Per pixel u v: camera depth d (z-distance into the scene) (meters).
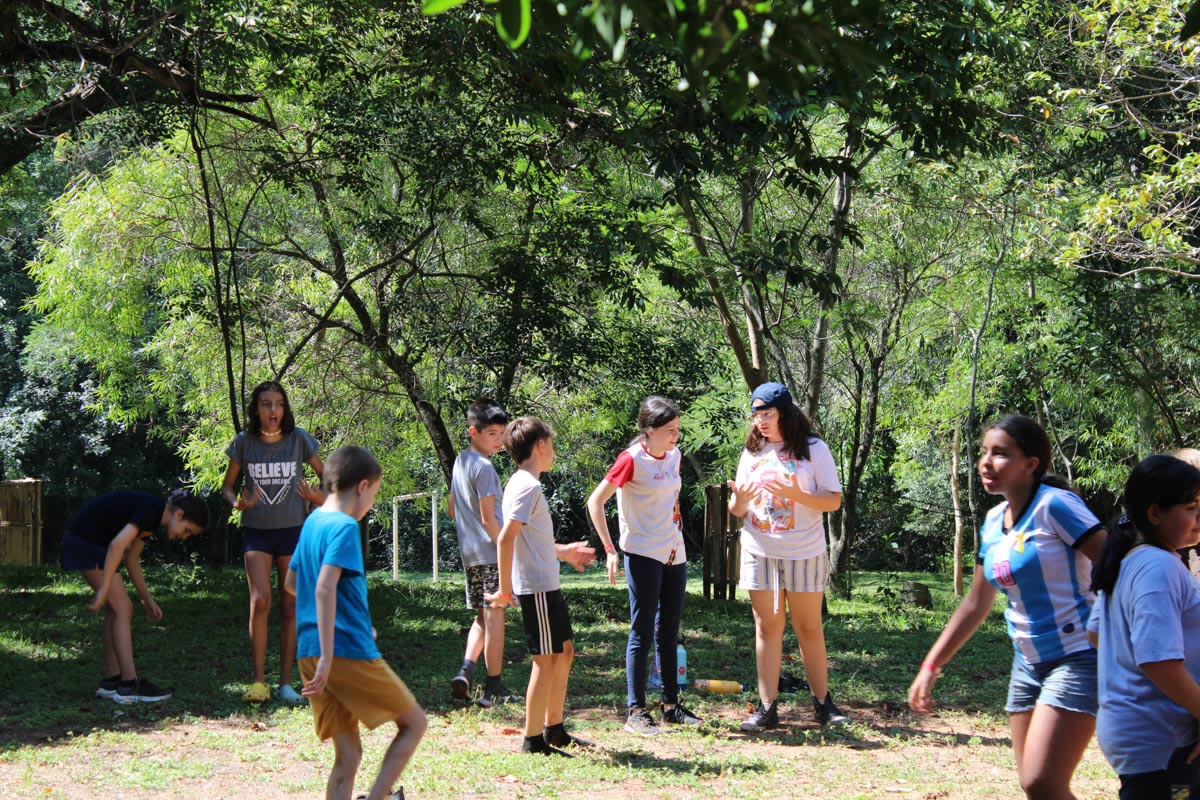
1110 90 12.73
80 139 12.47
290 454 7.53
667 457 6.79
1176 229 11.97
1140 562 3.44
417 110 12.04
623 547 6.84
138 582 7.48
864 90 9.61
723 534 14.10
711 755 6.19
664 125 10.41
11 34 10.09
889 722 7.22
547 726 6.26
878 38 9.41
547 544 6.08
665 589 6.98
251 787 5.38
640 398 14.52
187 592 12.67
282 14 11.45
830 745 6.54
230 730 6.60
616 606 13.10
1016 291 16.95
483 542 7.48
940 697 8.05
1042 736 3.89
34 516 17.77
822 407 19.81
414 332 13.85
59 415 29.05
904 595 14.98
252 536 7.50
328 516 4.56
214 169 12.08
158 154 15.11
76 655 8.64
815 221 14.92
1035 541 3.99
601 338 13.96
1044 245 14.60
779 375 15.38
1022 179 14.07
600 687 8.27
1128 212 12.09
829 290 11.77
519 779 5.56
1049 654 3.96
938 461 26.11
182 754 5.99
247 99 12.23
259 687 7.33
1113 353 15.14
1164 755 3.40
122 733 6.43
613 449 19.78
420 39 10.85
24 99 11.58
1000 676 9.01
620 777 5.64
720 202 14.27
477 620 7.62
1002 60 11.12
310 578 4.53
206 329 16.56
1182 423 17.23
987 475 4.15
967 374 18.39
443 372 14.41
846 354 16.81
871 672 9.04
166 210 15.34
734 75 2.33
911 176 14.04
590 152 11.86
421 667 8.88
